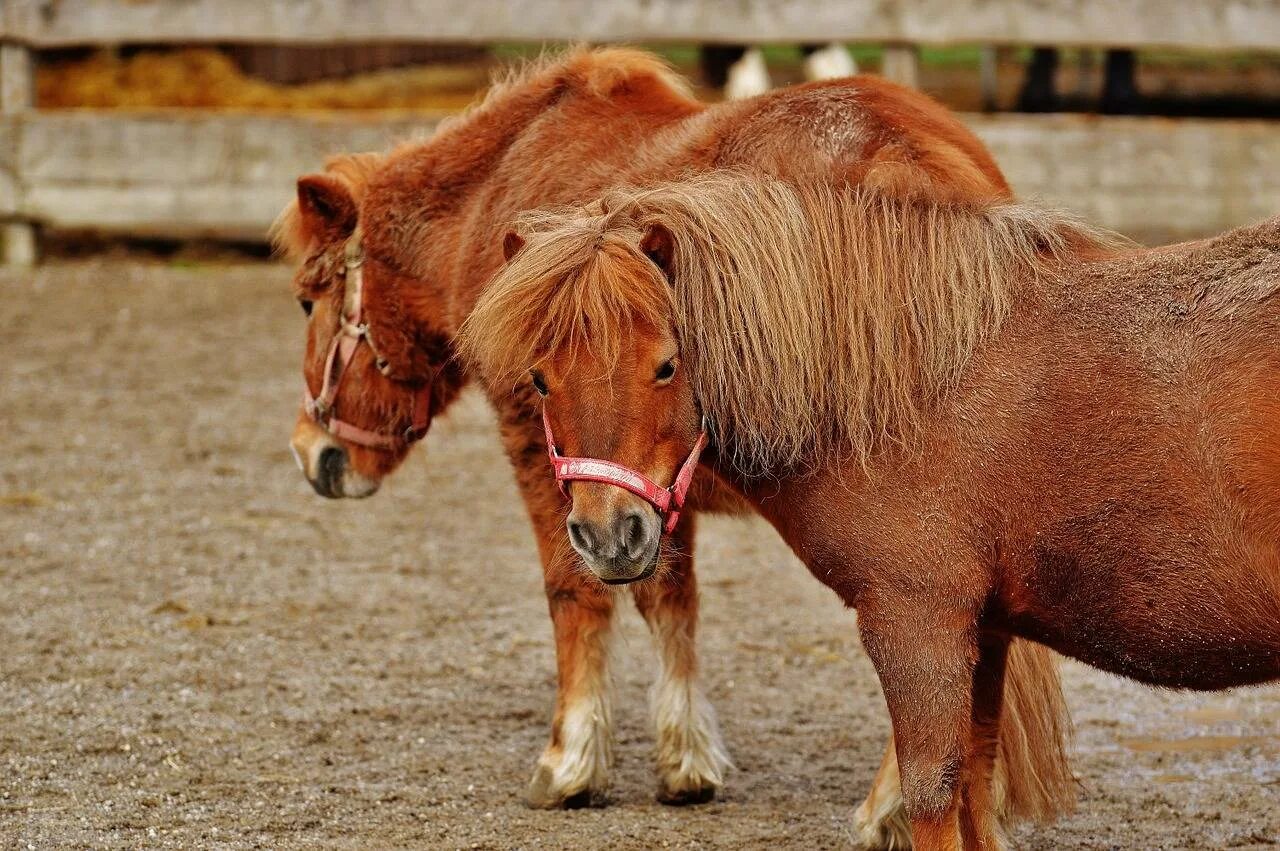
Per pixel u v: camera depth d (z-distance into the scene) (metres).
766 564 12.58
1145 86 26.23
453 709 9.31
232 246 21.95
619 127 7.98
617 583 5.76
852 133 7.07
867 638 5.82
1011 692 6.93
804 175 6.29
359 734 8.84
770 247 5.92
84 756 8.35
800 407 5.84
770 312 5.85
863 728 9.07
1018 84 27.20
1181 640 5.46
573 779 7.80
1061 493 5.58
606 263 5.68
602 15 20.33
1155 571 5.44
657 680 8.20
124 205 20.19
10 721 8.86
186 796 7.80
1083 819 7.56
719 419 5.97
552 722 8.55
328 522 13.32
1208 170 20.20
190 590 11.45
